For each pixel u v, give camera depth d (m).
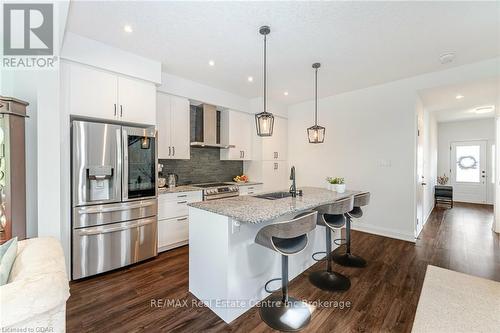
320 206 2.35
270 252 2.22
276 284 2.30
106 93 2.66
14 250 1.32
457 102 4.39
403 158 3.73
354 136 4.28
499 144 4.04
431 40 2.49
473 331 1.71
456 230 4.23
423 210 4.56
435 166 6.67
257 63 3.10
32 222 2.43
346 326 1.77
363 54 2.83
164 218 3.21
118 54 2.70
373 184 4.05
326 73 3.44
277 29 2.29
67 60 2.39
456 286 2.33
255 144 4.89
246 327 1.78
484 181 6.73
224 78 3.67
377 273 2.61
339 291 2.24
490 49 2.70
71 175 2.44
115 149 2.65
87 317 1.87
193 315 1.91
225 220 1.86
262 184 4.76
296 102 5.09
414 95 3.60
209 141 4.19
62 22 1.99
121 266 2.70
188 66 3.21
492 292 2.22
